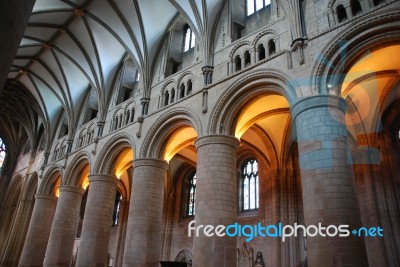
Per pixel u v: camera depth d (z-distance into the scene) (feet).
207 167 51.19
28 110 127.75
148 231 59.06
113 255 106.73
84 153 86.63
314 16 48.08
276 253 65.82
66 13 80.43
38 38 89.20
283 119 69.05
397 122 61.16
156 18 75.72
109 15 76.74
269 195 72.38
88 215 73.15
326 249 34.94
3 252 116.26
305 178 39.40
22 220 115.65
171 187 100.99
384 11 39.68
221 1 65.87
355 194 37.22
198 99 59.21
